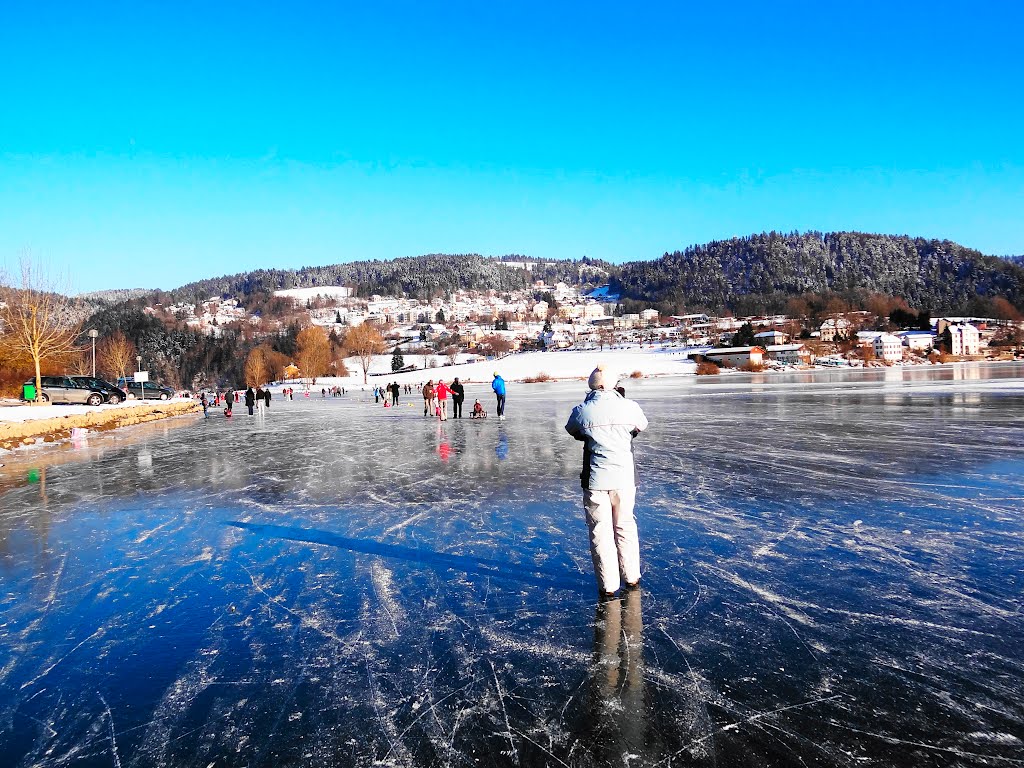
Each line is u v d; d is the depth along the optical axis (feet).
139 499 26.16
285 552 17.67
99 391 85.30
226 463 36.73
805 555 16.14
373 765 8.00
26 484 30.66
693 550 16.75
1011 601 12.87
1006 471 27.25
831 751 8.00
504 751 8.20
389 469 32.45
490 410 81.35
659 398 97.25
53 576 16.03
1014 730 8.37
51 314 90.43
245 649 11.47
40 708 9.63
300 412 95.55
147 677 10.52
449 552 17.22
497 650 11.15
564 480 28.02
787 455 33.50
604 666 10.44
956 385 104.68
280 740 8.59
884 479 26.12
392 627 12.27
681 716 8.91
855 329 517.14
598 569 13.51
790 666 10.28
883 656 10.55
